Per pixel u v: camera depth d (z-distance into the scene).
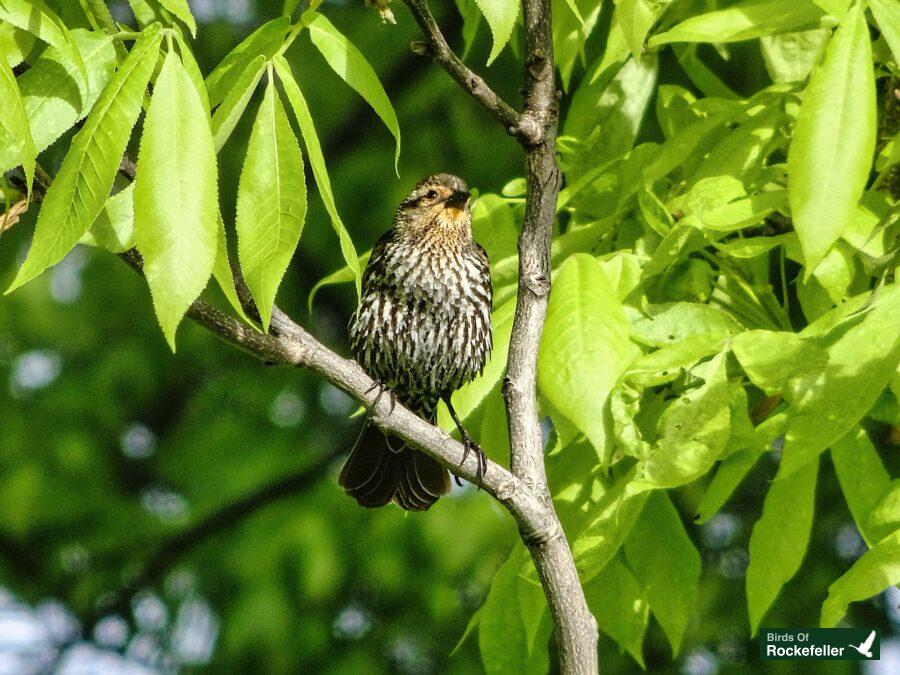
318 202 17.19
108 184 4.81
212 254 4.65
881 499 6.32
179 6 5.05
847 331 6.39
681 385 6.41
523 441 6.54
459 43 16.89
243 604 15.27
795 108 7.93
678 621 7.50
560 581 6.42
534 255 6.68
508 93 16.41
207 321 5.98
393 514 15.21
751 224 6.38
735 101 7.98
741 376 6.89
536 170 6.65
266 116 5.04
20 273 4.77
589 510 7.03
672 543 7.54
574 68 12.91
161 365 18.03
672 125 8.40
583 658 6.36
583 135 8.54
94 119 4.82
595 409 6.06
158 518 17.39
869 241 6.48
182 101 4.77
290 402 17.75
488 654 7.72
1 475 16.92
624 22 6.46
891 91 7.54
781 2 6.55
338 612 15.86
